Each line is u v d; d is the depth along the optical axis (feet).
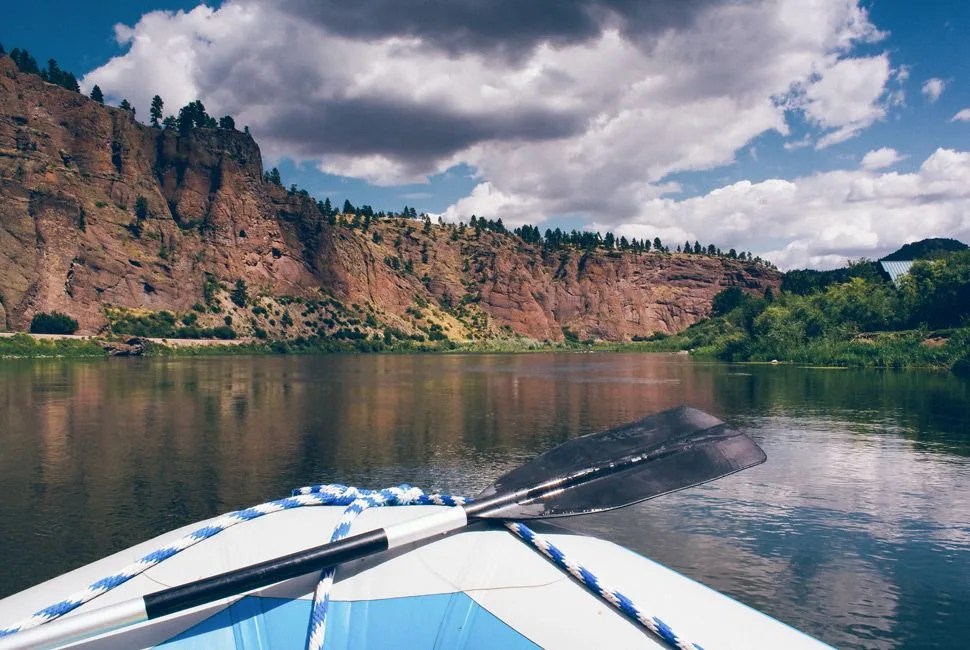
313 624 6.98
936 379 97.09
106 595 7.67
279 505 9.33
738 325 257.34
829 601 18.79
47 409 66.33
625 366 169.48
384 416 60.03
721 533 24.41
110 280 347.36
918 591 19.42
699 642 6.88
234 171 474.08
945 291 170.60
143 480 34.04
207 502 29.91
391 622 7.22
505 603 7.42
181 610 7.04
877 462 36.81
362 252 554.87
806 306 191.31
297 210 502.79
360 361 232.94
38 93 392.27
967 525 25.40
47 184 328.49
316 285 492.54
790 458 37.91
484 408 66.95
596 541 9.05
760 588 19.70
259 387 96.84
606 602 7.47
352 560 7.86
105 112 418.51
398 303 556.92
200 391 89.35
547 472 10.30
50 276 311.47
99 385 99.76
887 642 16.52
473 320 604.90
